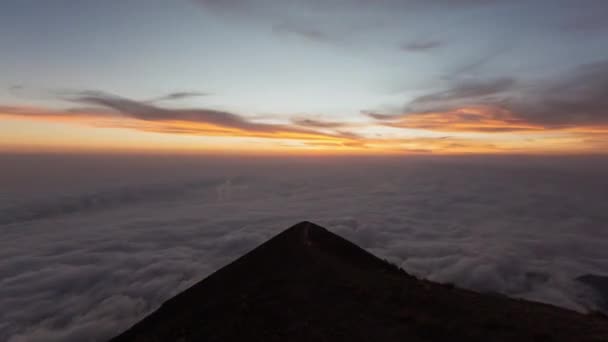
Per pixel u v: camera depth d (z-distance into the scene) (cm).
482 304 1443
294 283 1873
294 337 1231
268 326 1376
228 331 1440
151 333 2120
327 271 2053
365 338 1168
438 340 1121
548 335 1094
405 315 1306
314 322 1331
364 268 2445
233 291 2270
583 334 1111
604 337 1083
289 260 2555
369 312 1376
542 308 1482
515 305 1488
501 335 1120
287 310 1492
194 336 1552
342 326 1272
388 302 1462
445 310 1353
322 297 1602
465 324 1210
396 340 1141
